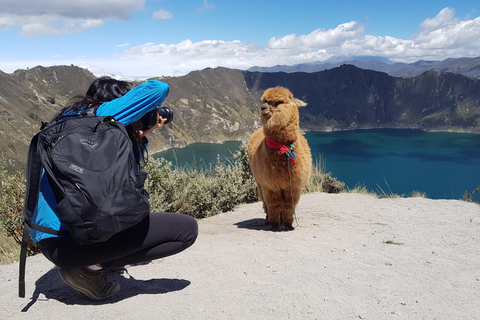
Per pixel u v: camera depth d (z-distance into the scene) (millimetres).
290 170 5336
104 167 2045
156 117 2775
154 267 3494
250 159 6398
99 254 2266
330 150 191250
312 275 3330
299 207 7426
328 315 2547
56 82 182375
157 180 7422
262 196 6449
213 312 2523
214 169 9250
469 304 2793
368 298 2865
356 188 10758
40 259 3980
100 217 1964
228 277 3240
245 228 6105
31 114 127375
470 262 3826
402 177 120500
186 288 2971
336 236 5086
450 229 5387
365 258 3932
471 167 140750
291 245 4520
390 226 5680
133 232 2381
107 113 2389
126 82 2729
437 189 101375
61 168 1993
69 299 2721
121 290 2881
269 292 2900
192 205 7984
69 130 2164
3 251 5270
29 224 2162
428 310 2668
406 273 3471
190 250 4203
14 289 2951
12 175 5551
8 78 154125
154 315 2449
